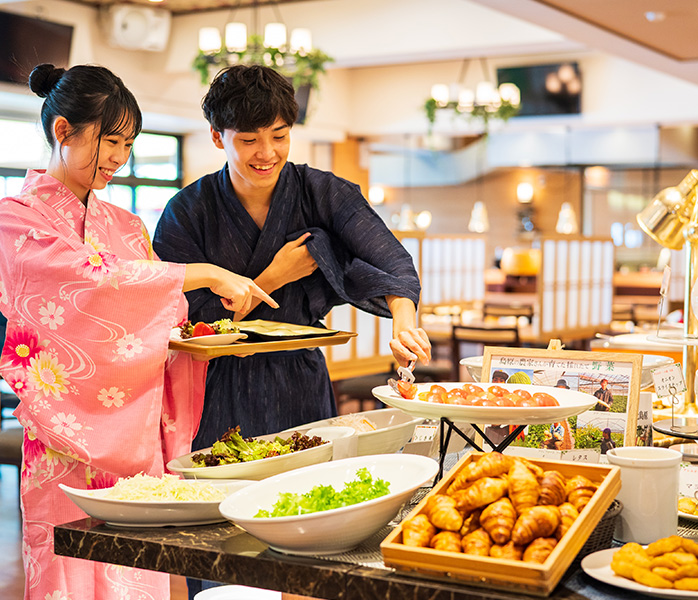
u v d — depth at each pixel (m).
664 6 5.19
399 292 1.77
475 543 1.05
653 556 1.07
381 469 1.33
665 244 2.13
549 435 1.59
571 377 1.59
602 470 1.22
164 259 1.98
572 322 7.04
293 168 2.01
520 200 13.05
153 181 9.88
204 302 1.89
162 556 1.21
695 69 7.34
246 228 1.97
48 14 7.70
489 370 1.65
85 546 1.28
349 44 8.20
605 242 7.61
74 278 1.54
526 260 11.32
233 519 1.13
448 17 7.78
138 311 1.56
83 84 1.58
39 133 1.68
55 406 1.56
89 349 1.55
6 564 3.52
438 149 13.19
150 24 8.09
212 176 2.02
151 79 8.88
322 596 1.09
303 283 2.01
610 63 10.59
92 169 1.63
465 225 13.39
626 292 11.52
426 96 11.34
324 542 1.13
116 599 1.68
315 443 1.56
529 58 10.81
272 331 1.72
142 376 1.57
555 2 5.14
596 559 1.13
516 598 0.98
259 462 1.45
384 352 5.53
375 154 13.70
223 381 1.96
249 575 1.15
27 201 1.62
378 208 13.82
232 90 1.72
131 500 1.26
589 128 12.07
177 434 1.78
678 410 1.99
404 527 1.09
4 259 1.60
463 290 8.83
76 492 1.30
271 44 6.84
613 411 1.54
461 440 1.84
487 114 9.80
